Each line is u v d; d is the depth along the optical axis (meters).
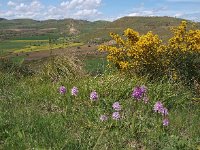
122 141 7.09
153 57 12.34
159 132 7.50
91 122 7.77
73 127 7.64
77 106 8.69
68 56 13.73
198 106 9.95
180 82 11.35
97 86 9.71
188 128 8.13
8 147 6.59
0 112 8.16
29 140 6.79
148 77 11.74
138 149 6.97
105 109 8.55
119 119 7.73
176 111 9.24
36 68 15.91
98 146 6.80
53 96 9.55
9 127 7.42
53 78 12.84
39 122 7.57
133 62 12.81
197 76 12.11
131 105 8.65
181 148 7.05
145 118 7.96
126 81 10.43
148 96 9.39
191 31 12.80
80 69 13.12
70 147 6.58
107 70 12.33
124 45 13.24
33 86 11.43
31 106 8.95
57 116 8.09
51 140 6.79
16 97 9.70
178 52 12.46
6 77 12.86
